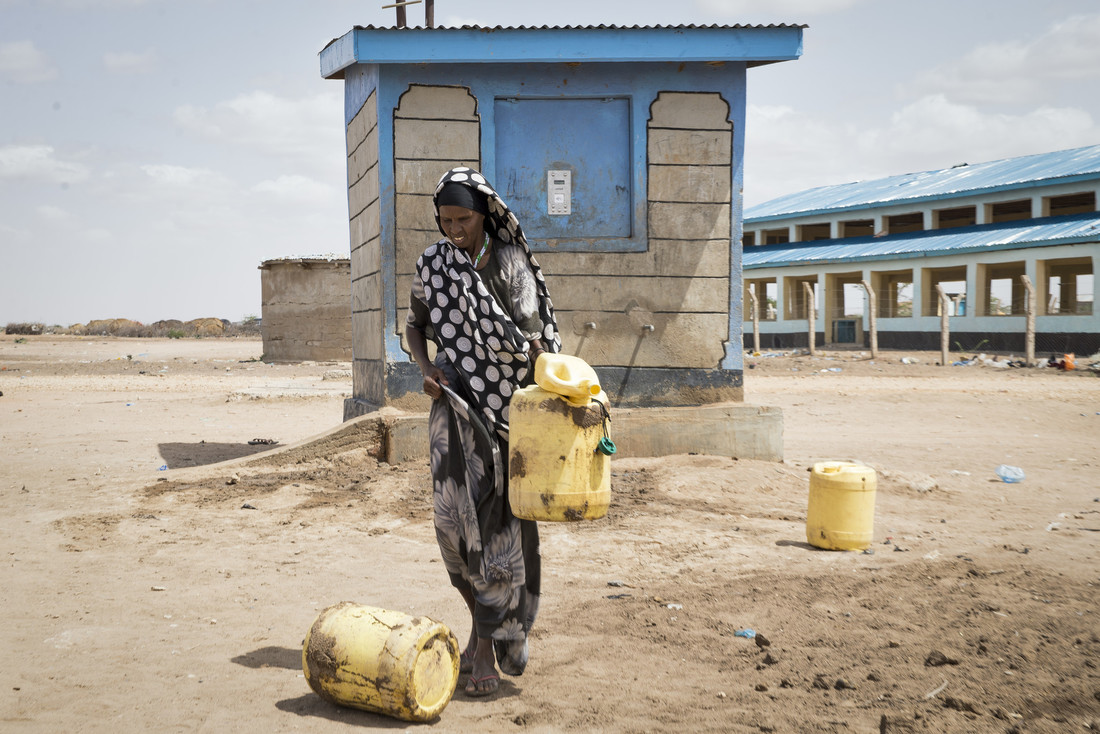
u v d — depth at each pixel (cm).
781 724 324
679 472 823
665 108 894
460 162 879
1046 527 677
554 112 890
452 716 337
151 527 650
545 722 331
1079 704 334
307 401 1725
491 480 354
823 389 1930
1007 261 3275
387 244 870
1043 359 2780
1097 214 3319
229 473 821
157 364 2847
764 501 762
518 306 361
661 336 902
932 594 479
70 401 1686
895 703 340
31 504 728
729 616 453
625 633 432
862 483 593
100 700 344
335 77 1053
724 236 905
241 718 331
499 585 354
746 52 870
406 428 855
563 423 329
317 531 644
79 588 500
